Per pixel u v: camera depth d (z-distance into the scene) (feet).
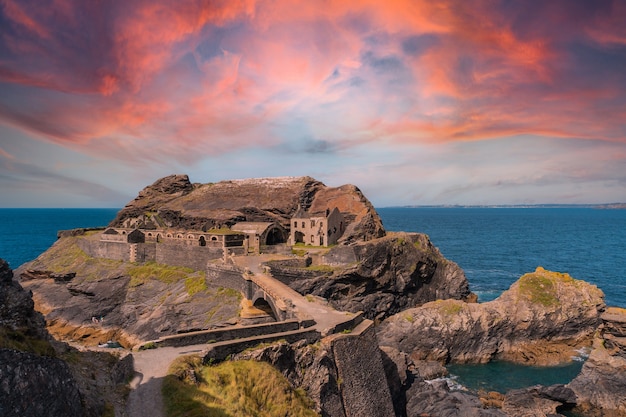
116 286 258.98
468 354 219.20
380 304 251.80
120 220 382.83
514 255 583.58
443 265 284.82
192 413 70.74
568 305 231.09
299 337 110.93
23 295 65.98
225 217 313.32
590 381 174.91
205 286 228.63
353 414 111.45
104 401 67.62
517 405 166.61
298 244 289.33
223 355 95.76
